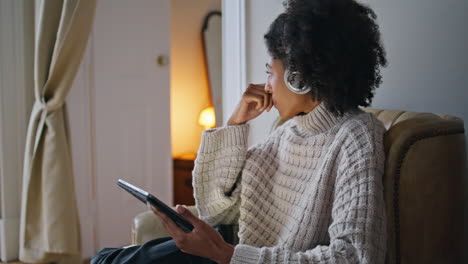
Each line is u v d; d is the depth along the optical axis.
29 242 2.55
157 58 3.14
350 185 1.07
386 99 1.66
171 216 1.04
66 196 2.48
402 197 1.11
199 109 3.88
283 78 1.22
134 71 3.02
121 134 2.98
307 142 1.25
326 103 1.17
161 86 3.18
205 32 3.83
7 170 2.68
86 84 2.78
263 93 1.39
